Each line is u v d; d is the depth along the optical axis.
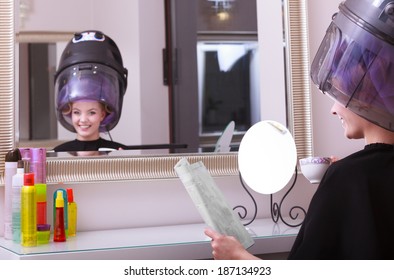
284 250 1.70
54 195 1.65
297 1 2.06
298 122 2.04
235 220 1.56
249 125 2.03
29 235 1.51
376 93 1.37
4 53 1.71
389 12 1.37
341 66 1.42
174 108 1.94
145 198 1.87
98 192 1.82
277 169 1.87
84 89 1.82
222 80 2.01
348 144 2.15
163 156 1.88
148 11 1.95
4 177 1.67
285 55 2.05
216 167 1.94
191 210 1.93
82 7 1.85
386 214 1.25
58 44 1.80
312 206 1.29
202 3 2.02
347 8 1.46
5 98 1.70
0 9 1.71
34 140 1.74
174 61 1.96
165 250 1.53
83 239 1.63
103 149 1.82
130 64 1.91
